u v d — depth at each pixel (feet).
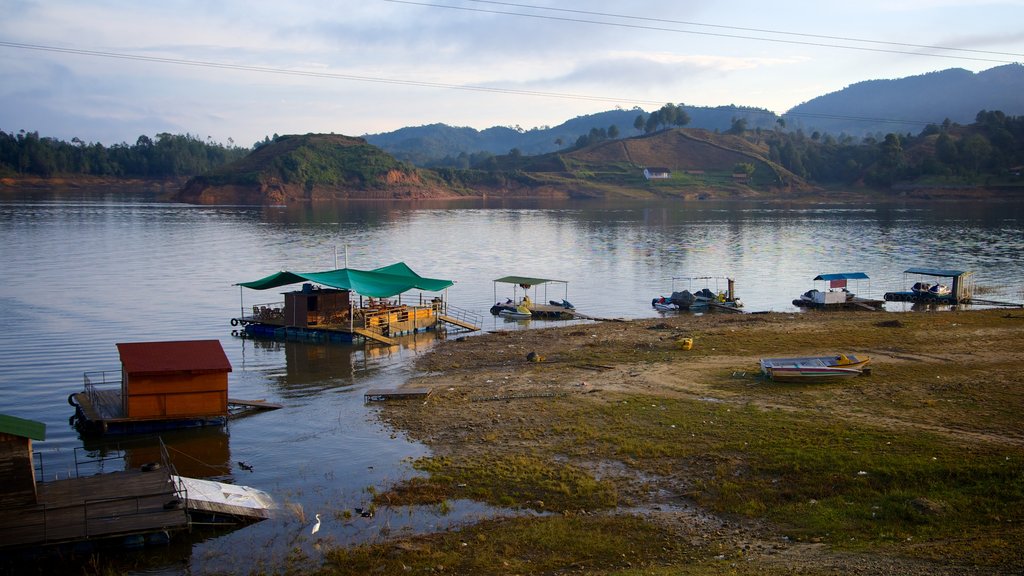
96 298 244.63
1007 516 74.33
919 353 150.92
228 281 284.20
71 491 85.81
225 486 90.27
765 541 73.61
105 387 143.13
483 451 102.42
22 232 456.04
